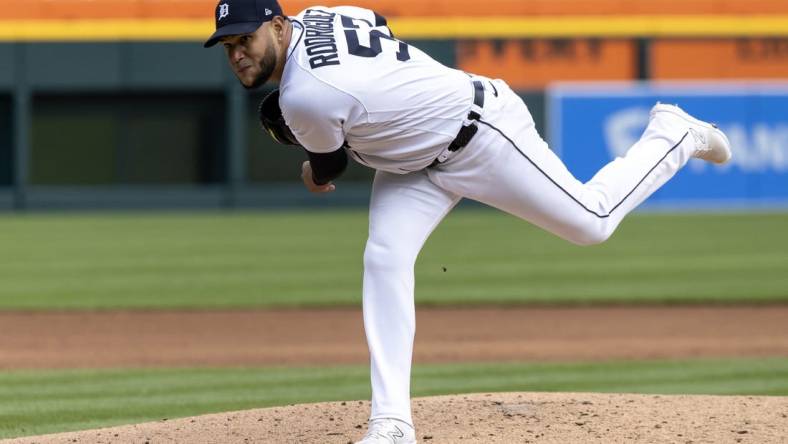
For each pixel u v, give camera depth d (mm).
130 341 32125
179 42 78875
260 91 78625
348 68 13070
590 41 80875
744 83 77250
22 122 78250
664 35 81000
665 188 75812
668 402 17828
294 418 17438
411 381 25297
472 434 15734
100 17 79750
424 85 13375
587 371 26703
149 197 79438
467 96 13594
